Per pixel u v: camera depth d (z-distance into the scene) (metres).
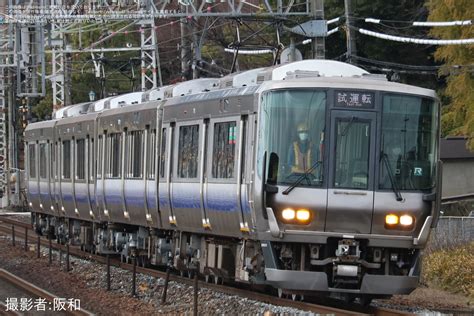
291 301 38.94
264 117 38.91
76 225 72.50
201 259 48.47
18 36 87.06
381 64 113.44
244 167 41.06
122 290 48.75
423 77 116.25
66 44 107.31
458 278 53.16
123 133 58.47
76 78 123.44
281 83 38.72
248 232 40.97
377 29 114.75
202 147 46.03
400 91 38.84
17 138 138.00
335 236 38.22
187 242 50.41
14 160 135.50
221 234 44.50
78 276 55.38
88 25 97.94
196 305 37.28
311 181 38.16
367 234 38.34
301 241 38.19
